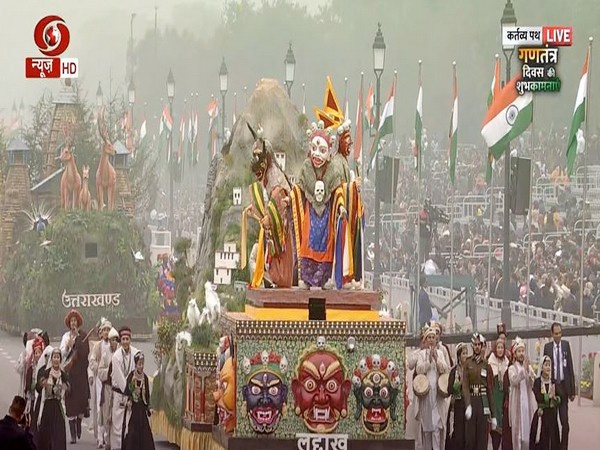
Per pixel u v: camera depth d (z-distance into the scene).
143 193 90.62
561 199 85.94
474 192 91.50
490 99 62.56
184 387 39.31
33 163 84.25
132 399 38.19
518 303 69.75
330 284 34.91
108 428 40.88
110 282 73.69
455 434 37.97
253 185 36.00
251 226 40.09
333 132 35.19
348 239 34.94
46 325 73.44
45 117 85.81
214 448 36.22
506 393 38.94
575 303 69.19
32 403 38.53
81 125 85.38
